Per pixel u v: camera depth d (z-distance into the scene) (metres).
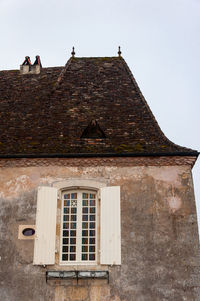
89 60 17.16
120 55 17.45
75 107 14.24
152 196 11.70
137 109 14.06
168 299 10.41
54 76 16.58
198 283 10.56
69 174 12.06
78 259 11.18
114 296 10.53
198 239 11.08
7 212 11.67
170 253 10.95
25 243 11.24
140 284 10.61
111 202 11.57
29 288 10.69
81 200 11.90
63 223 11.63
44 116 13.96
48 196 11.73
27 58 17.62
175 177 11.91
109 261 10.86
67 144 12.61
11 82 16.50
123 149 12.23
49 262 10.90
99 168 12.11
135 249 11.04
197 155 12.03
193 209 11.48
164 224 11.31
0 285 10.74
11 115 14.27
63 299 10.55
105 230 11.23
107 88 15.21
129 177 11.96
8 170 12.22
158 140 12.68
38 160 12.21
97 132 13.04
